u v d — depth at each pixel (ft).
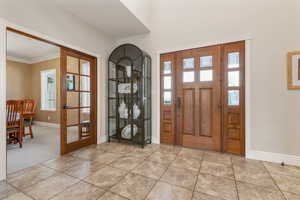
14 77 17.61
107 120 11.27
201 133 9.20
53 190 5.11
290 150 7.12
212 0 8.74
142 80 9.75
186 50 9.52
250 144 7.86
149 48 10.65
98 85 10.42
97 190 5.12
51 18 7.36
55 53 16.49
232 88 8.32
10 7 5.85
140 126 9.90
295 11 6.97
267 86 7.49
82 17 8.76
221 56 8.55
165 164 7.17
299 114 6.97
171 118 10.07
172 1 9.88
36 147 9.74
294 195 4.87
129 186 5.37
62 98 8.34
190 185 5.44
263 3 7.55
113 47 11.68
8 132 9.38
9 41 12.93
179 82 9.76
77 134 9.30
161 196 4.83
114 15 8.52
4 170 5.71
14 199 4.64
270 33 7.41
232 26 8.22
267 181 5.69
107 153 8.65
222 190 5.15
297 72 6.95
